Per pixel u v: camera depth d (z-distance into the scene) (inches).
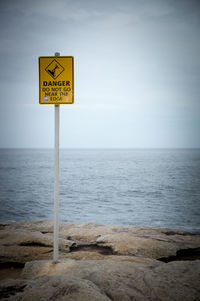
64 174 2154.3
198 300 102.2
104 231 227.9
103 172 2341.3
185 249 185.0
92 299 95.2
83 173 2252.7
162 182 1652.3
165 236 213.6
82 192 1278.3
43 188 1411.2
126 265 135.4
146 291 107.8
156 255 171.5
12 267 158.1
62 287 102.3
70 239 210.4
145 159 4448.8
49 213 837.8
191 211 847.7
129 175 2087.8
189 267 130.9
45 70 136.7
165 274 122.3
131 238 196.5
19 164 3255.4
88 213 830.5
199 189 1363.2
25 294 98.2
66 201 1049.5
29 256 164.9
